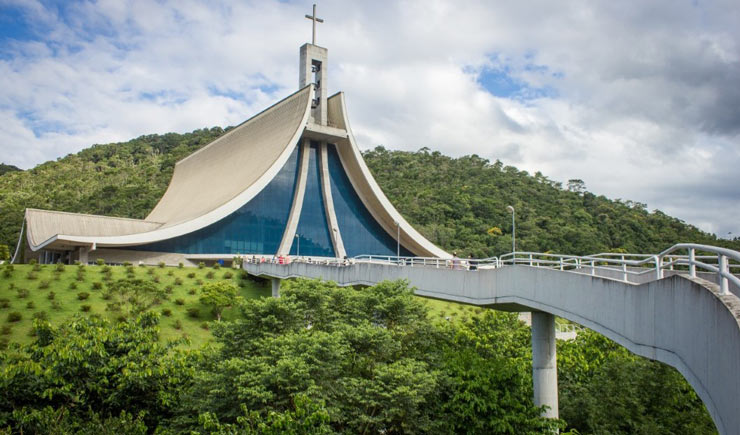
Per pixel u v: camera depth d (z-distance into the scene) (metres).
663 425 14.73
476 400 12.18
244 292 33.72
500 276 14.31
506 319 19.39
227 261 43.66
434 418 12.48
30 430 9.66
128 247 41.09
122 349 11.39
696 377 6.97
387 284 14.83
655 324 8.54
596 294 10.67
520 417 12.47
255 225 45.84
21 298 26.98
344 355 12.16
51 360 10.45
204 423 9.58
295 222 46.50
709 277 11.58
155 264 41.78
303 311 13.74
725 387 5.81
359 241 49.56
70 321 11.94
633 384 15.24
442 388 12.64
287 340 11.45
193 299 30.23
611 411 14.96
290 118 47.12
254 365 10.84
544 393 13.83
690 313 7.22
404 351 13.92
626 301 9.58
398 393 11.12
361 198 49.91
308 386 10.42
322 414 9.23
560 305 12.02
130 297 28.41
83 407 10.92
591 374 17.62
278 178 47.25
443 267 18.28
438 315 31.11
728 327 5.69
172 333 25.27
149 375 11.10
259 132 51.97
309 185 48.25
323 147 48.72
